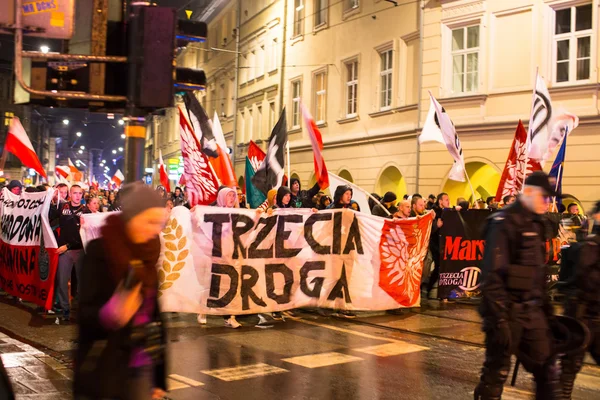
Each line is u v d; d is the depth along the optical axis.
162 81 4.21
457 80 20.03
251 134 36.75
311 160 28.84
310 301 9.88
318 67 28.16
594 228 5.36
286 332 8.95
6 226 11.14
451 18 19.91
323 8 28.00
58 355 7.34
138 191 3.09
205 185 11.43
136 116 4.29
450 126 12.42
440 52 20.22
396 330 9.15
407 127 21.66
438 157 20.25
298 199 13.67
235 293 9.38
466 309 11.06
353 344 8.15
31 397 5.61
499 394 4.75
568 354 4.80
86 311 3.00
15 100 4.49
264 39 34.69
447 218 11.62
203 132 11.41
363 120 24.64
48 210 9.87
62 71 4.34
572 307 5.32
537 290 4.73
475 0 19.27
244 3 38.06
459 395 5.96
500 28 18.72
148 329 3.15
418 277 10.69
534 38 17.92
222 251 9.35
